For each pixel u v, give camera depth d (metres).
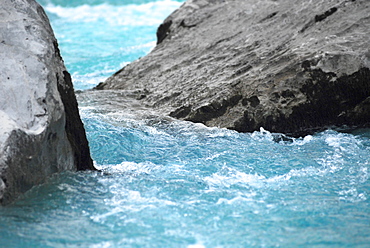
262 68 28.77
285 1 37.75
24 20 18.31
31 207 15.40
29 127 16.08
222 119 27.33
